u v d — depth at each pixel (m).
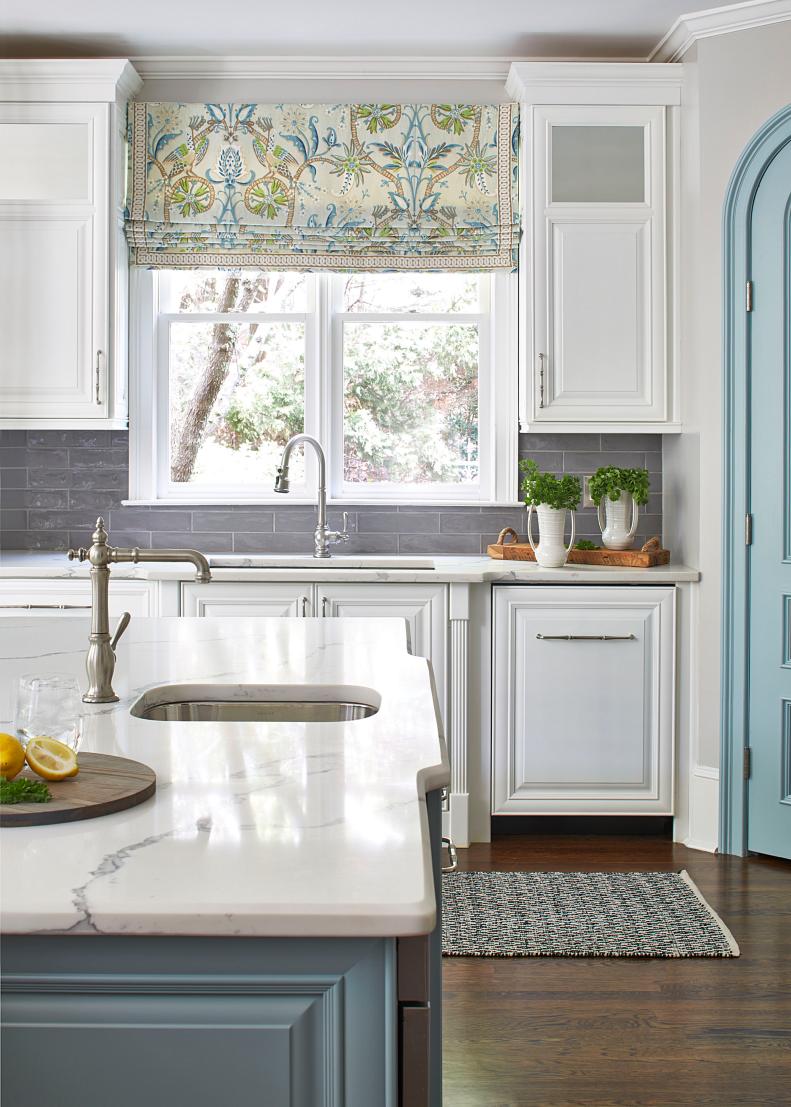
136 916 1.02
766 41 3.81
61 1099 1.08
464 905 3.41
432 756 1.57
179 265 4.48
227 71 4.48
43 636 2.61
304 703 2.09
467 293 4.71
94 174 4.21
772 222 3.79
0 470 4.70
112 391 4.26
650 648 4.00
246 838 1.22
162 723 1.79
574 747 4.02
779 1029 2.65
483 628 4.00
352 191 4.50
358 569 4.07
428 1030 1.12
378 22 4.10
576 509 4.40
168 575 3.93
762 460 3.84
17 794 1.32
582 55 4.41
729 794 3.92
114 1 3.92
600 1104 2.33
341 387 4.74
